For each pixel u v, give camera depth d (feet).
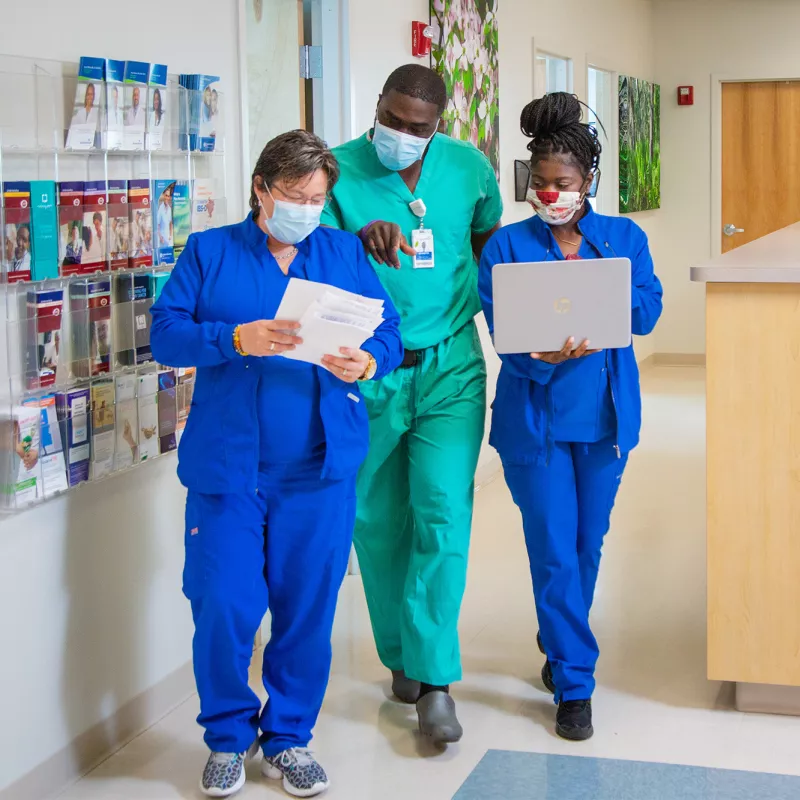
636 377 8.46
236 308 7.34
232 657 7.57
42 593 7.68
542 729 8.72
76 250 7.58
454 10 15.16
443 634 8.44
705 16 26.76
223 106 9.76
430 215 8.48
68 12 7.69
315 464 7.54
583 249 8.29
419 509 8.63
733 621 8.80
